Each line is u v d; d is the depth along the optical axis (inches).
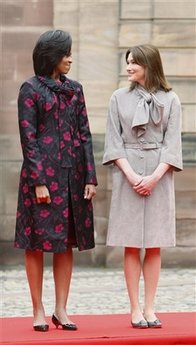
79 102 714.8
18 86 1111.6
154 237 725.3
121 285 1021.2
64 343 674.8
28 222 701.3
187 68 1123.9
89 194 709.9
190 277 1073.5
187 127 1123.9
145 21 1118.4
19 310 869.2
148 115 719.1
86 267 1116.5
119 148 724.0
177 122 724.0
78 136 712.4
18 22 1109.1
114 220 730.8
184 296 956.0
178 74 1123.9
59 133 702.5
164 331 709.3
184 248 1122.0
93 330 714.8
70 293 971.3
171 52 1122.7
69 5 1113.4
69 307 887.7
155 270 731.4
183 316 784.9
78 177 709.3
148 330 713.6
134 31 1117.7
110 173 1111.0
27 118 696.4
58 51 701.3
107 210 1113.4
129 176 719.1
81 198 709.9
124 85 1115.9
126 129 725.9
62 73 710.5
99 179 1113.4
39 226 697.6
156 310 867.4
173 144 721.6
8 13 1107.9
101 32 1116.5
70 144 705.0
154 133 724.0
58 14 1113.4
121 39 1117.1
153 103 721.6
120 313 840.9
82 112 716.0
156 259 732.0
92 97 1114.7
